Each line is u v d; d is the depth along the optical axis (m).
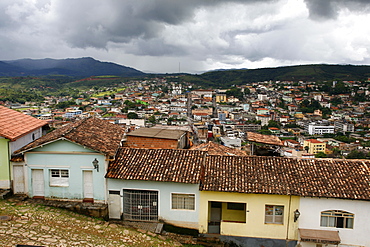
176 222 16.23
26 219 14.61
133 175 15.95
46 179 16.95
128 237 14.48
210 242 15.58
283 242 15.45
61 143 16.58
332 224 15.21
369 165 15.98
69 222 15.02
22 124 19.44
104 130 19.95
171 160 16.81
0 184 17.22
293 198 15.16
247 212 15.59
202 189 15.35
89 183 16.91
